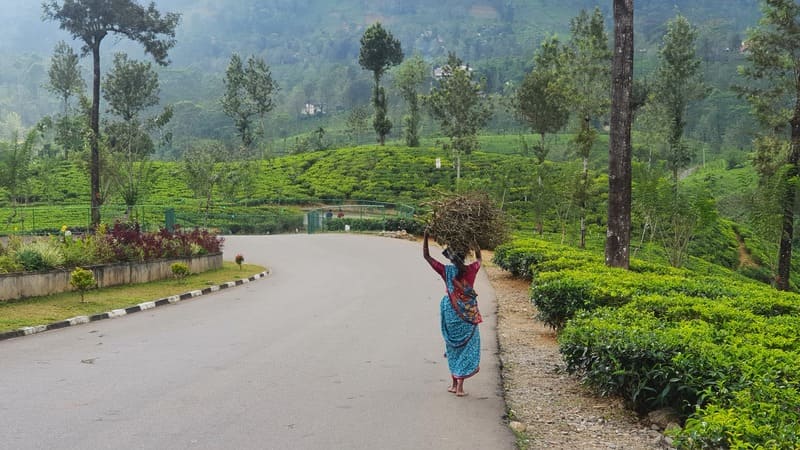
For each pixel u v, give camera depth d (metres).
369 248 33.03
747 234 54.06
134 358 9.12
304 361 8.95
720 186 74.81
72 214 47.56
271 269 26.02
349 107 190.12
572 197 38.03
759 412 4.78
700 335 6.86
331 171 73.88
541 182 42.66
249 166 66.38
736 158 90.06
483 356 9.59
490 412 6.72
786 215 26.20
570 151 52.44
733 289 11.58
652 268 17.36
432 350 9.80
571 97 37.75
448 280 7.51
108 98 74.19
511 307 15.10
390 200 60.66
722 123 119.50
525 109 54.97
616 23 15.67
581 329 7.62
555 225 48.44
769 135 31.14
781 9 28.45
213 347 9.98
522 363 9.47
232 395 7.11
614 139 15.73
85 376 7.98
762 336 6.98
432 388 7.62
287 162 80.81
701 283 11.98
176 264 19.30
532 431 6.34
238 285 20.45
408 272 22.81
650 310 8.73
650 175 29.47
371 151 81.06
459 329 7.39
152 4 40.41
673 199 26.56
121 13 37.97
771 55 29.02
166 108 64.38
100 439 5.61
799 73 28.72
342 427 6.07
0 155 39.31
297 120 186.88
